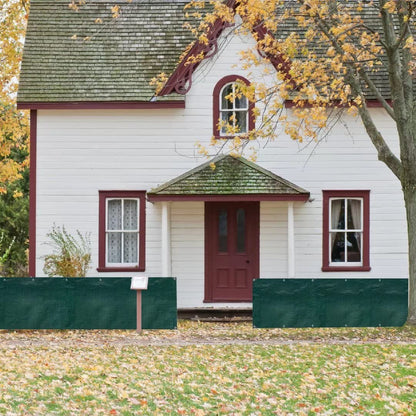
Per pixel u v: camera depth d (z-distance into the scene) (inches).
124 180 944.3
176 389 517.7
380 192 945.5
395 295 795.4
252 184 895.1
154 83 882.1
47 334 783.7
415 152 769.6
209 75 944.3
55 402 461.4
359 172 944.3
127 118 946.7
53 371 555.5
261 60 867.4
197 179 903.1
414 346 690.8
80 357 629.0
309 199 941.2
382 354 654.5
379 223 946.1
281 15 817.5
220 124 781.9
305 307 789.2
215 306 939.3
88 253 939.3
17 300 788.0
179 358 633.6
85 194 944.3
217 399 497.0
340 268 943.0
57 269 905.5
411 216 782.5
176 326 788.0
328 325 790.5
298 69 776.9
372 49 774.5
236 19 931.3
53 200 944.3
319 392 525.7
